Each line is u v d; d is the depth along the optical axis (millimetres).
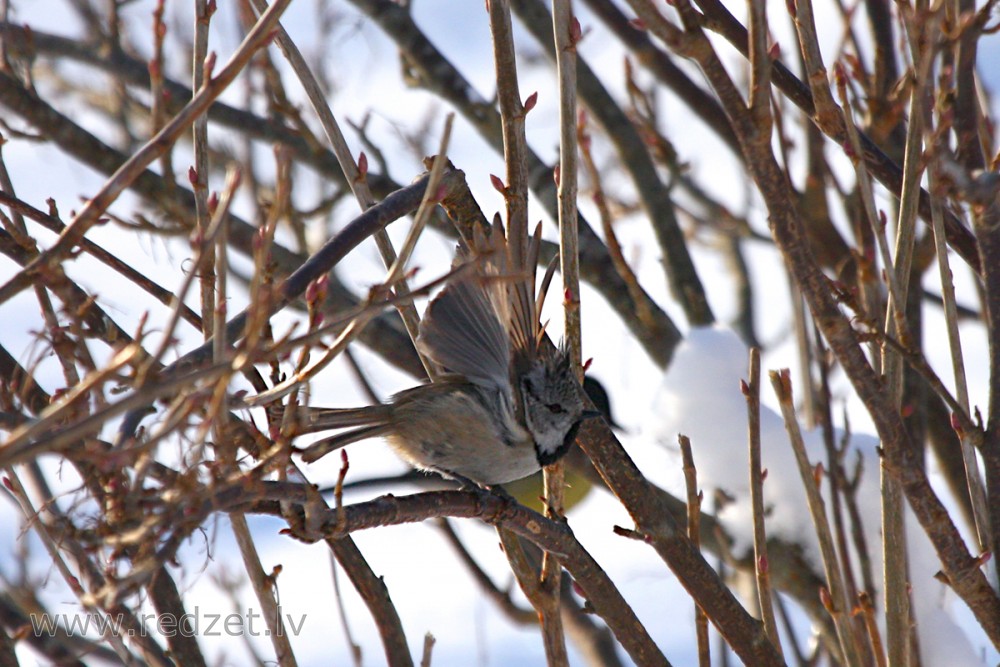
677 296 12758
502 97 7156
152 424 5414
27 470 8328
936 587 9570
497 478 8133
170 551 4766
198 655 7594
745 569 10359
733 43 6883
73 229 5148
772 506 10242
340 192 11586
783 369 7004
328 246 6754
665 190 12914
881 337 6566
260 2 7137
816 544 9992
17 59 12133
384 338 10766
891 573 6902
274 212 4793
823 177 11242
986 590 6727
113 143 13195
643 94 12594
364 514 6016
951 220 8156
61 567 6645
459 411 7906
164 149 5098
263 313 4668
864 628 7391
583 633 11367
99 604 4707
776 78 7738
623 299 11984
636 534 7309
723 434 10984
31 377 5848
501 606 10977
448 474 8367
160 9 7184
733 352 11719
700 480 10906
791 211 5977
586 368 7574
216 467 5055
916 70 6445
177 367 5707
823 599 6891
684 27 5578
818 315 6219
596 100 12961
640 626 7387
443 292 7305
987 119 9344
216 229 4617
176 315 4516
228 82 5152
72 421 5348
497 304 7367
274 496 5359
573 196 7273
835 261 11312
